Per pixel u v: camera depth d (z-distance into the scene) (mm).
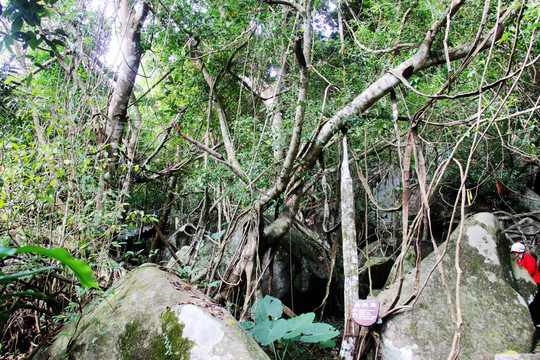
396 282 3887
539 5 2975
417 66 4223
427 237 8273
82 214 3230
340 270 6930
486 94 5402
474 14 4855
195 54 5656
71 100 3541
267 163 4875
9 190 3172
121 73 5328
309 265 6207
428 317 3355
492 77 5203
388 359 3229
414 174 7410
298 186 4824
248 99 6586
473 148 2584
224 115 5711
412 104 5695
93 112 4234
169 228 9742
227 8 5160
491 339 3281
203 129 6594
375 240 8984
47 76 5109
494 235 4145
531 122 5820
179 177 8359
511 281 3969
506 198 9141
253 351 2326
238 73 6309
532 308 3945
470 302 3551
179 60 5512
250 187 4516
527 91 5723
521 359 2592
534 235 8078
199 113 6215
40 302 3305
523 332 3398
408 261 5051
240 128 5363
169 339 2371
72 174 3236
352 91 4914
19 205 3139
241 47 5652
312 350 4441
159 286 2812
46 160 3109
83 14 4305
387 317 3412
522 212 8938
